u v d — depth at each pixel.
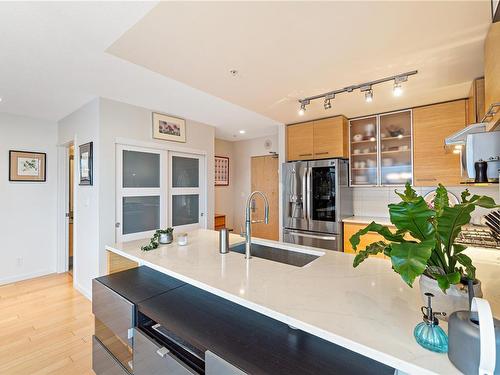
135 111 3.16
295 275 1.37
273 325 1.20
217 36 1.56
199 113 3.52
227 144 5.67
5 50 1.83
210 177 4.18
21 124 3.54
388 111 3.25
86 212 3.06
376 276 1.36
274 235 5.11
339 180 3.40
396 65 1.93
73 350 2.09
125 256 1.83
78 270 3.23
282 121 3.83
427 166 3.00
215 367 0.96
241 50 1.73
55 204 3.88
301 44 1.64
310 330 0.88
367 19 1.39
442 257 0.87
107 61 2.01
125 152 3.09
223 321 1.23
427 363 0.70
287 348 1.02
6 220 3.45
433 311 0.87
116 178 2.99
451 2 1.26
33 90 2.62
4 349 2.09
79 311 2.71
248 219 1.73
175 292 1.53
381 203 3.59
